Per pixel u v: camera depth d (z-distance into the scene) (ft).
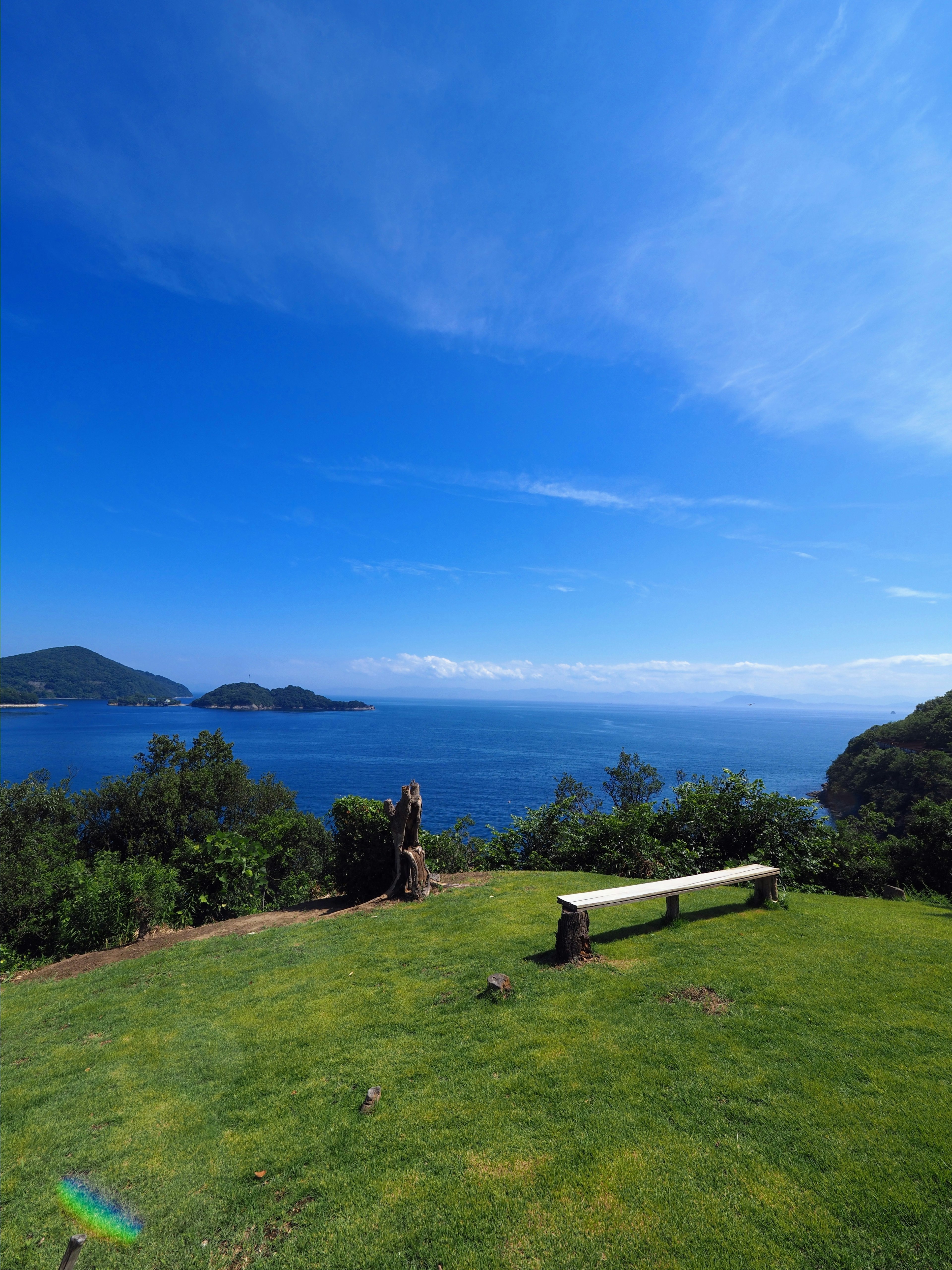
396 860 34.58
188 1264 10.13
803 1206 9.71
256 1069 16.33
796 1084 12.89
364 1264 9.60
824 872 35.91
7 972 31.60
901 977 17.95
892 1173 10.17
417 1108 13.44
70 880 36.94
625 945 21.88
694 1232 9.43
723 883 23.95
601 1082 13.64
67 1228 11.32
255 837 52.75
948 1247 8.67
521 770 449.48
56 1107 15.72
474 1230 9.93
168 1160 12.88
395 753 572.10
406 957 23.76
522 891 32.32
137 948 32.19
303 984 22.36
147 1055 18.19
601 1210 10.05
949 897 33.96
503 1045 15.72
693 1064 13.96
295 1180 11.80
